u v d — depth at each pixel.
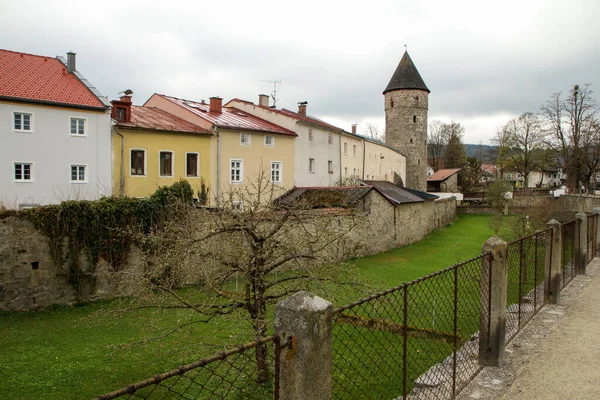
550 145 45.03
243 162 29.91
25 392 8.10
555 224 9.02
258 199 8.67
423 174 58.97
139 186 24.55
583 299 9.30
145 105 32.41
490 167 99.88
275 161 32.31
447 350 7.69
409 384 6.71
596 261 13.34
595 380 5.55
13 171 20.38
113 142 23.50
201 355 8.90
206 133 27.34
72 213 14.41
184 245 7.66
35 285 13.88
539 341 6.90
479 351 6.05
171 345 9.92
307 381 2.77
